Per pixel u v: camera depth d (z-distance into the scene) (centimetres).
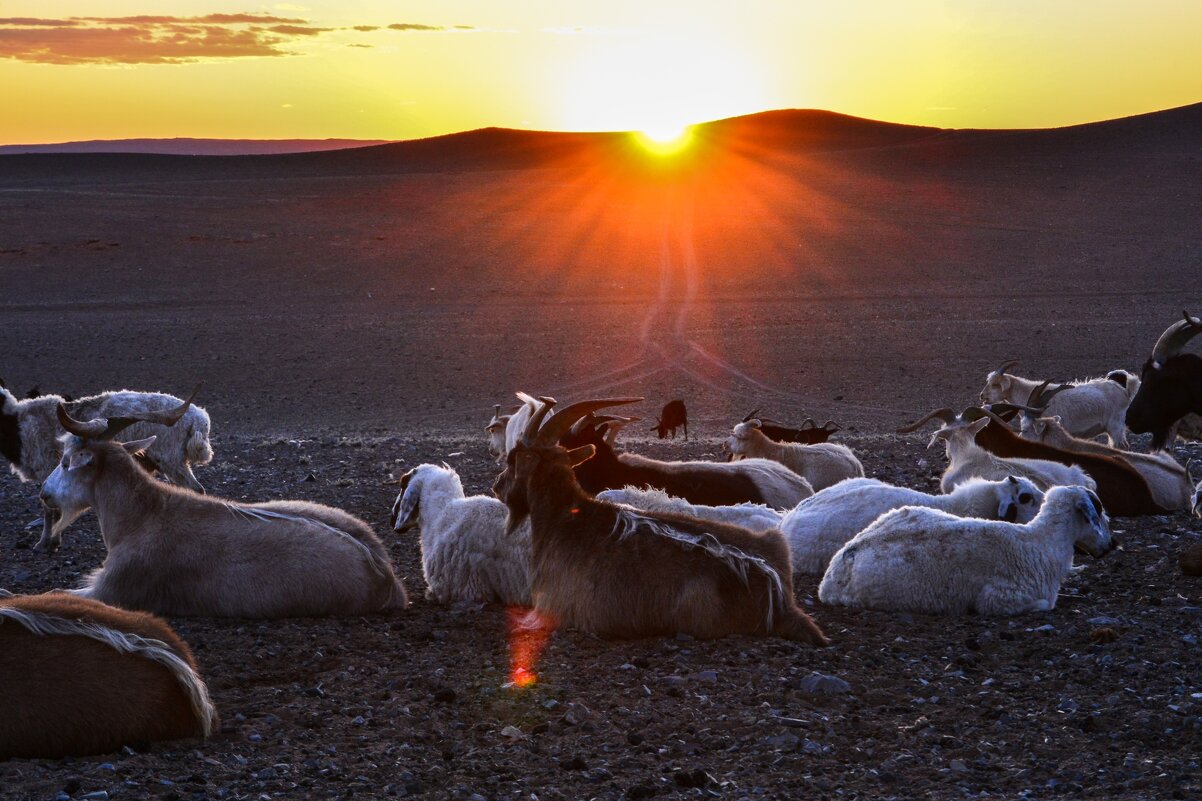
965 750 591
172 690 568
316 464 1938
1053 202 10181
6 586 995
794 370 4350
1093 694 676
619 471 1166
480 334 5306
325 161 17188
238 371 4431
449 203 10788
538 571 818
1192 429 1655
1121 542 1131
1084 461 1302
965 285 6812
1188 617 839
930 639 789
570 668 719
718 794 532
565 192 11788
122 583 838
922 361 4462
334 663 739
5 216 9319
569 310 6066
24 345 4934
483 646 781
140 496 858
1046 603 859
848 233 9012
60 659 539
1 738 522
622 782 545
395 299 6531
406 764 566
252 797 514
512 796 529
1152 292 6397
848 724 626
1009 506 982
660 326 5484
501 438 2034
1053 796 529
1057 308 5878
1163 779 541
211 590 838
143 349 4881
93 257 7725
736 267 7638
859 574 882
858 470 1496
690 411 3575
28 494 1591
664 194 11719
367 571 873
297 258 7838
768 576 780
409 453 2122
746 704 654
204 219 9406
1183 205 9588
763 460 1278
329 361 4644
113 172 14925
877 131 18525
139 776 519
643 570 773
